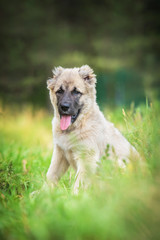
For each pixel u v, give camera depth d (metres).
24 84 23.45
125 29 28.23
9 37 25.52
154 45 28.52
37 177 6.48
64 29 25.70
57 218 4.07
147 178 4.62
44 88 19.23
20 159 7.88
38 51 24.67
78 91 6.66
